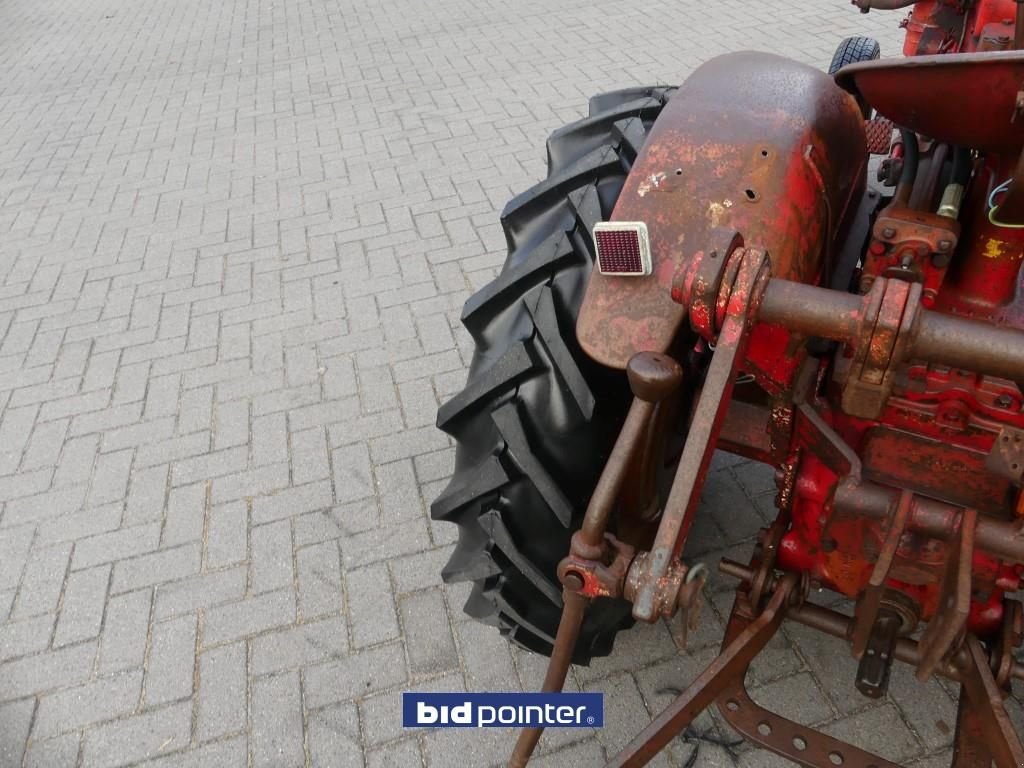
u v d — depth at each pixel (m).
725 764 2.08
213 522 2.97
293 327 3.91
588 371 1.66
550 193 1.92
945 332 1.09
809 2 6.90
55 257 4.75
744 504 2.75
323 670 2.45
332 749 2.25
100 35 9.08
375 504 2.96
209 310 4.11
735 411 1.86
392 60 7.09
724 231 1.22
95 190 5.51
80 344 3.98
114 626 2.65
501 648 2.45
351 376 3.57
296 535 2.88
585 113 5.61
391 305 3.97
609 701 2.25
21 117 6.95
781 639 2.33
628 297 1.46
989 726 1.54
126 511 3.05
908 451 1.61
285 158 5.59
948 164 1.76
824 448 1.60
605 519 1.25
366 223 4.68
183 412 3.48
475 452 1.81
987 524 1.44
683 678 2.28
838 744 1.77
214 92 6.98
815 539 1.75
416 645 2.49
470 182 4.96
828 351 1.70
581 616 1.37
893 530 1.46
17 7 10.78
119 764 2.28
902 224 1.49
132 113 6.75
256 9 9.25
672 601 1.17
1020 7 1.65
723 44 6.34
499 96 6.06
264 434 3.32
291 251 4.52
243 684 2.44
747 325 1.20
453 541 2.80
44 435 3.45
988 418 1.49
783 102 1.63
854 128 1.83
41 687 2.50
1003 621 1.63
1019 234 1.44
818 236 1.62
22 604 2.75
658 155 1.56
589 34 6.97
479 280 4.07
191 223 4.94
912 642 1.71
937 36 2.32
